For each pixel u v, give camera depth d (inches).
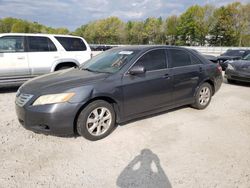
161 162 124.0
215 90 224.7
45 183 105.7
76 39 311.7
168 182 108.0
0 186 102.8
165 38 2824.8
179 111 207.3
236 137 155.6
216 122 182.9
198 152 134.8
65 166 118.8
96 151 134.3
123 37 3088.1
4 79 259.8
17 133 154.6
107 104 149.9
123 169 117.3
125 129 164.4
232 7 2086.6
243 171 117.3
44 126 136.1
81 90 138.3
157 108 178.2
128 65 161.2
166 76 178.2
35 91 138.3
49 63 286.2
